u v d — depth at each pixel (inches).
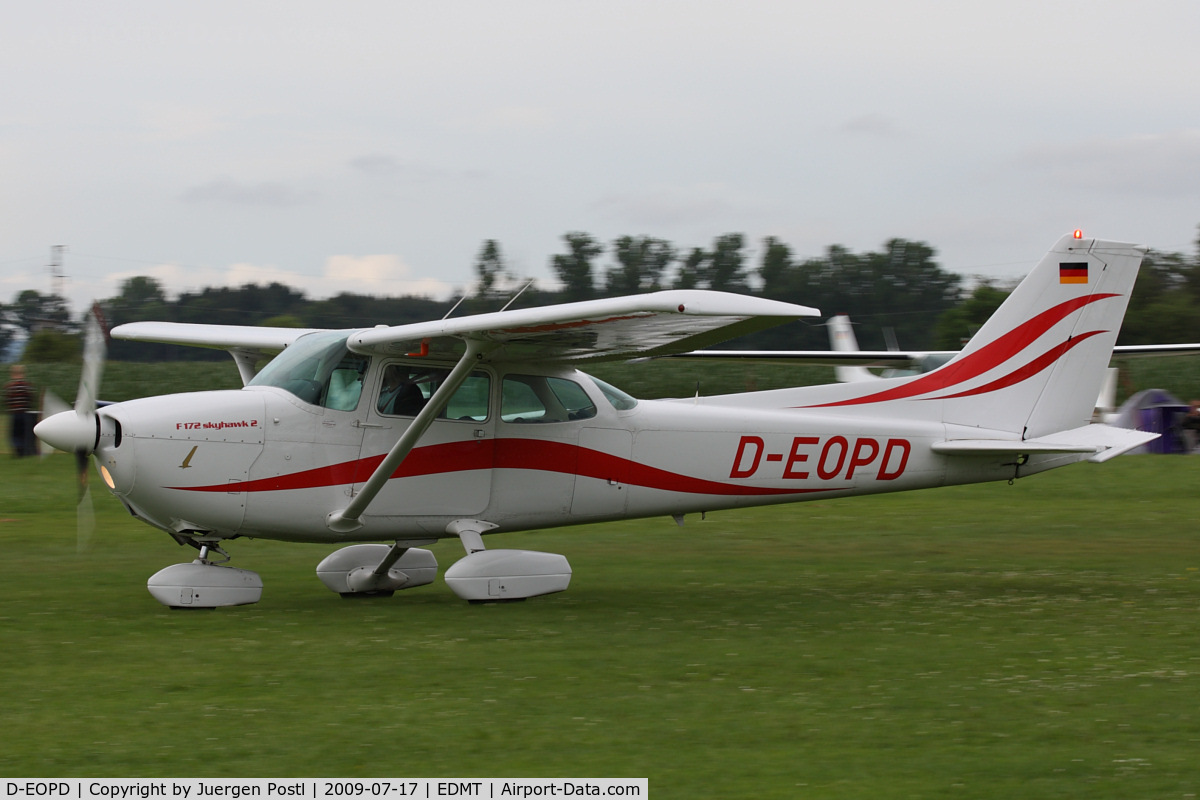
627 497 959.0
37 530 1353.3
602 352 871.1
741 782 472.7
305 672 651.5
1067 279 1074.7
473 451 898.7
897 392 1050.7
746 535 1397.6
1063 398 1081.4
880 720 561.6
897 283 6299.2
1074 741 528.7
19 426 2005.4
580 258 5442.9
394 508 875.4
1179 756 506.9
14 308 5113.2
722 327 756.6
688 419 974.4
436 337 807.7
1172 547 1283.2
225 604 868.6
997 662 690.2
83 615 832.3
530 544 1317.7
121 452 803.4
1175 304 6023.6
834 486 1021.8
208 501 827.4
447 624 805.9
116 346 3954.2
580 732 539.8
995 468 1065.5
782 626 808.9
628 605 901.2
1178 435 2468.0
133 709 572.7
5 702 585.0
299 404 850.1
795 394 1038.4
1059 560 1186.0
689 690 618.2
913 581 1044.5
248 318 5797.2
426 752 508.4
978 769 489.4
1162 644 746.8
